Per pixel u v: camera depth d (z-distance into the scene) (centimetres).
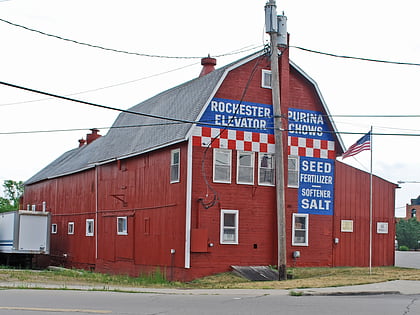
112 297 1675
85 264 3884
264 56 2856
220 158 2780
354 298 1750
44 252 4103
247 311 1366
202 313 1317
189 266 2653
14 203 8769
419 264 3675
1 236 4238
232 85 2830
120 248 3347
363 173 3184
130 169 3309
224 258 2738
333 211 3061
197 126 2728
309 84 3028
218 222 2741
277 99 2416
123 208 3356
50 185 4862
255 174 2855
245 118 2848
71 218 4256
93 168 3888
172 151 2859
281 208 2414
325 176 3055
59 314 1262
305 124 3006
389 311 1386
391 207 3256
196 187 2703
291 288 2080
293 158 2978
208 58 3394
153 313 1306
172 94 3328
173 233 2788
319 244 3000
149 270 2984
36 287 1997
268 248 2850
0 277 2483
